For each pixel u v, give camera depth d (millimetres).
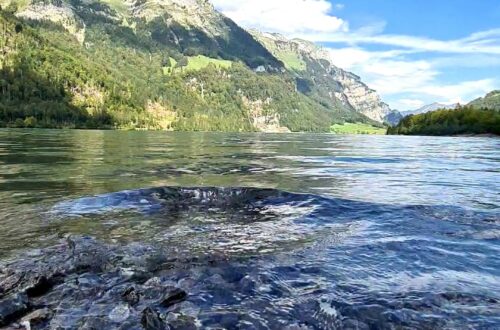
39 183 11820
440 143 60656
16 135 58469
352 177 14594
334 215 7719
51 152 25172
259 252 5395
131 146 36062
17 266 4684
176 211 8070
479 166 20734
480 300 3934
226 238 6117
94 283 4191
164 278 4352
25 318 3463
